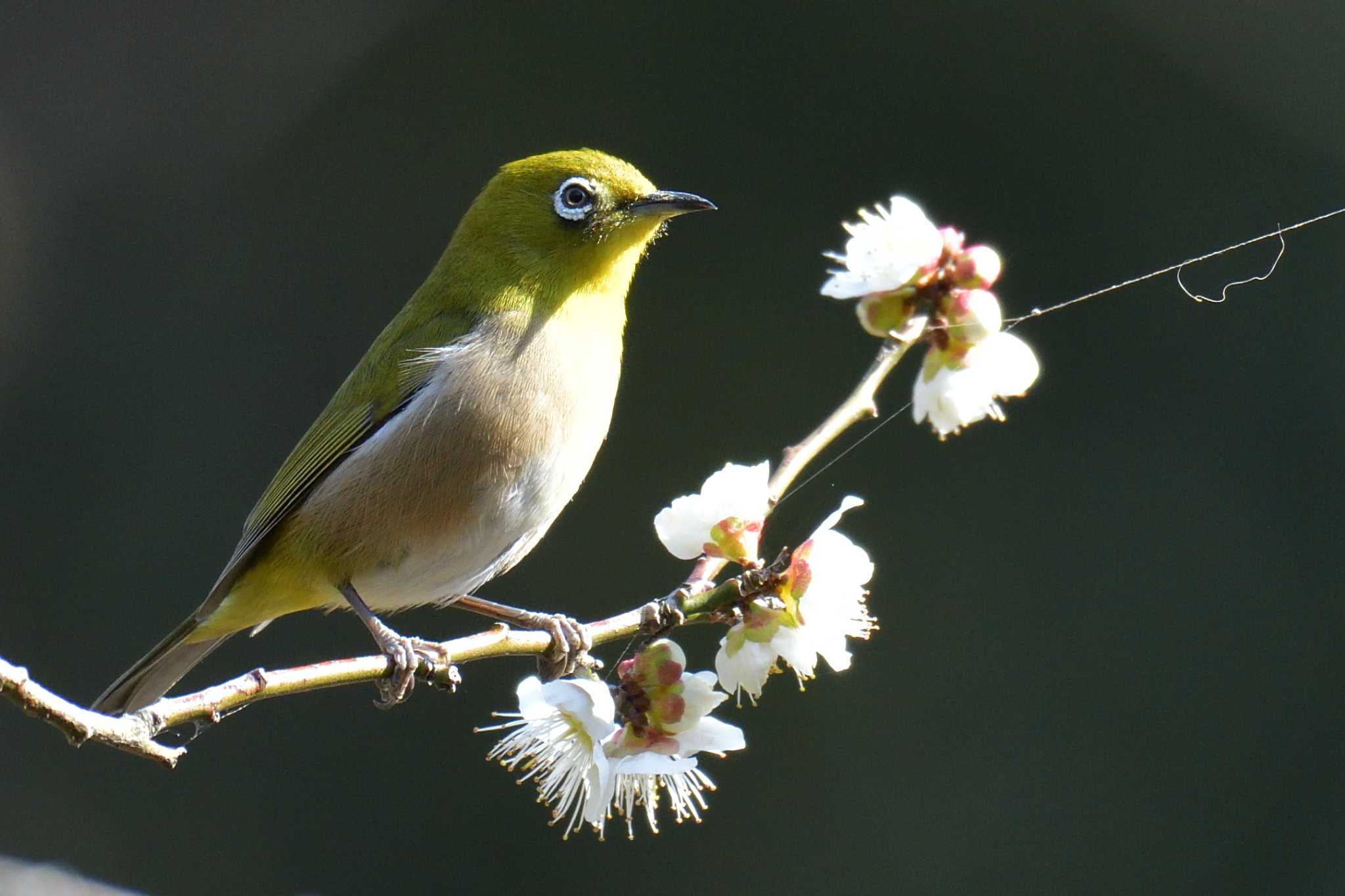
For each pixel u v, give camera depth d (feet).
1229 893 44.86
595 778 15.57
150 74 54.13
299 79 54.03
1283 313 49.26
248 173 53.62
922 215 17.24
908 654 47.88
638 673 15.98
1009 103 51.49
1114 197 50.70
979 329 17.02
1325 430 48.14
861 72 52.26
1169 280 49.88
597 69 53.52
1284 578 47.34
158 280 52.44
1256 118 50.39
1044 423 49.52
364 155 53.88
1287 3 49.78
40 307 51.60
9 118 53.31
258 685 14.94
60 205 52.60
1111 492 48.70
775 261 51.49
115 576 48.83
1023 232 50.70
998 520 48.93
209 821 46.34
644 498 49.57
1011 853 45.83
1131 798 46.03
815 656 15.89
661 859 46.34
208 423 51.06
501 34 53.98
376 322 52.26
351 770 47.19
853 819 46.42
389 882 46.16
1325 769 45.62
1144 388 49.49
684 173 52.49
